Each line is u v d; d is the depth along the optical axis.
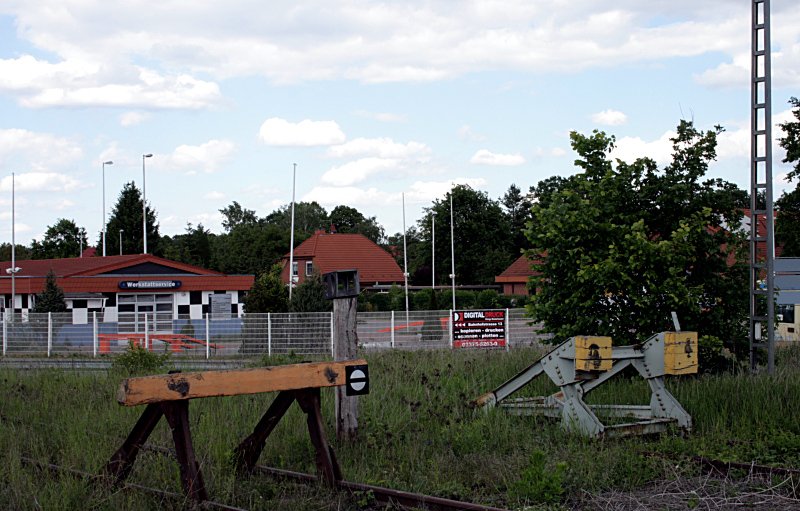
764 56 15.04
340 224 138.25
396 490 8.05
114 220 90.25
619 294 14.88
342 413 10.23
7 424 11.59
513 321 30.61
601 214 15.13
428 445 9.89
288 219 135.00
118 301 46.59
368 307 56.75
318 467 8.42
